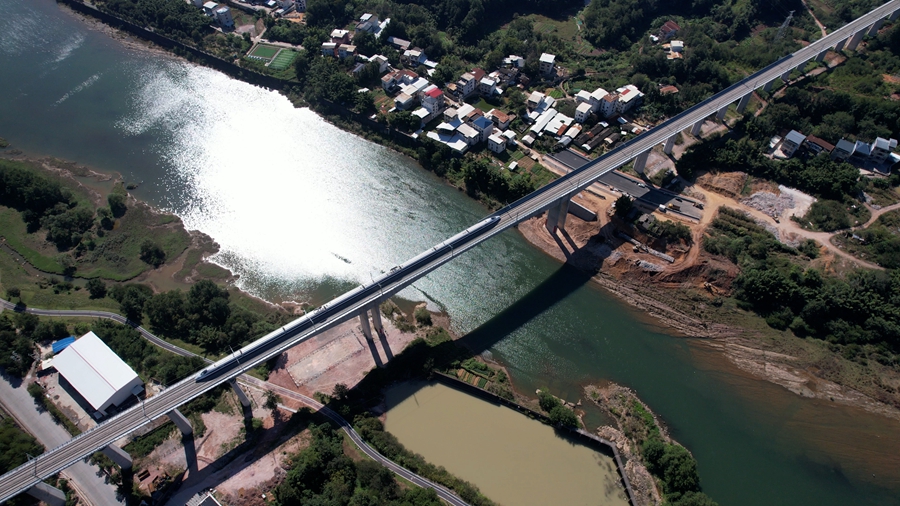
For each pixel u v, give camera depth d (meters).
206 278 152.88
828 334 138.25
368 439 116.12
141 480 106.88
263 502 104.25
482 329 142.62
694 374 134.25
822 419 125.44
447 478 109.75
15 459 103.44
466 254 161.12
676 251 153.38
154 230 165.25
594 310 147.62
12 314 137.62
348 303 123.12
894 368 131.12
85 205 171.50
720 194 168.62
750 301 146.12
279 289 150.50
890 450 120.06
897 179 164.88
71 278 151.75
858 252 149.12
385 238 164.62
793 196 165.25
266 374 127.81
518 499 110.75
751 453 120.06
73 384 116.44
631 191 170.62
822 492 114.44
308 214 171.25
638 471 114.56
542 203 147.00
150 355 127.38
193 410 118.62
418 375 130.75
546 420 123.00
